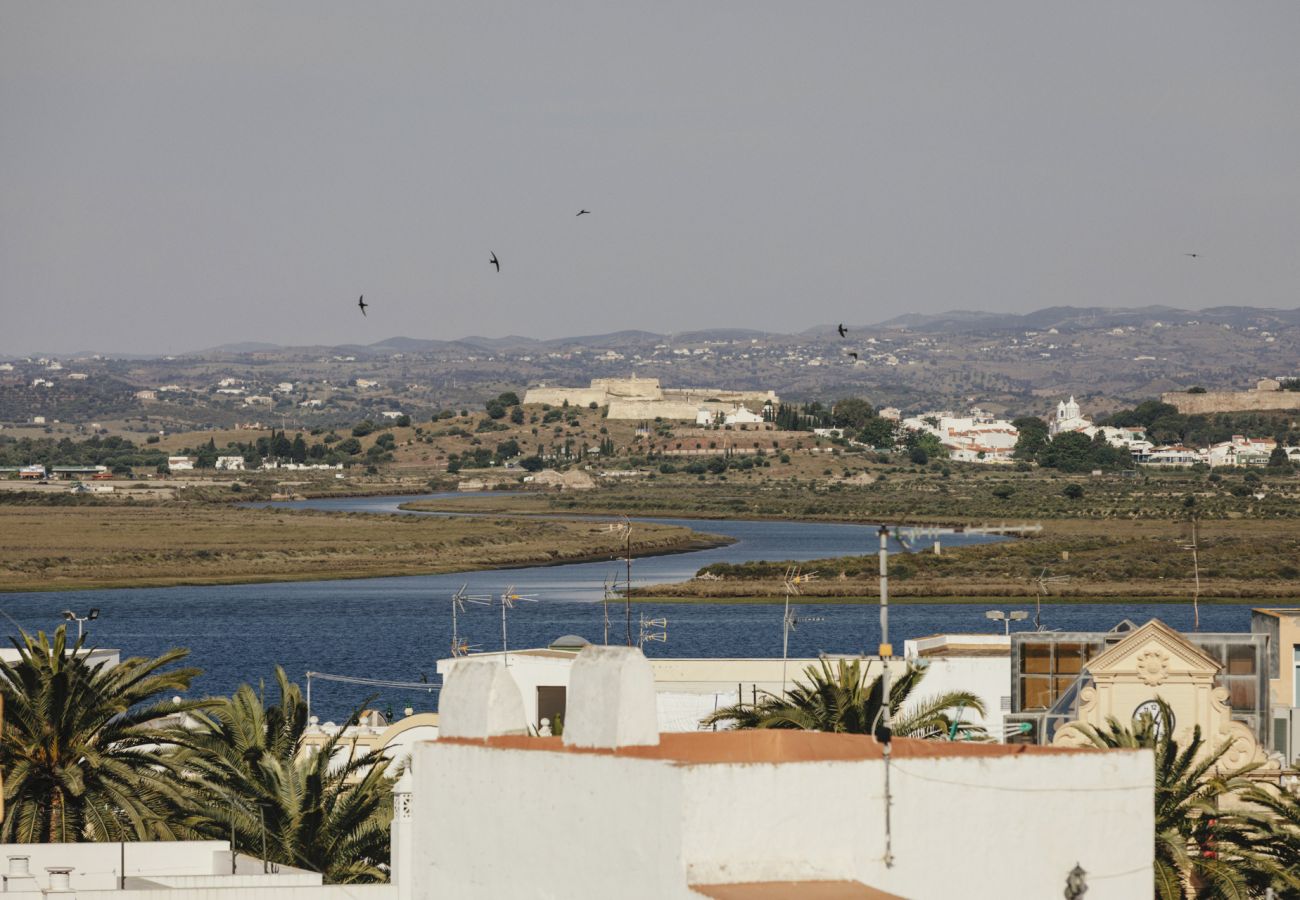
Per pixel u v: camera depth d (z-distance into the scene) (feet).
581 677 203.31
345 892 360.69
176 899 355.15
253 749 497.05
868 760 188.75
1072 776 198.39
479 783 207.62
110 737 511.81
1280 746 501.15
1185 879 387.75
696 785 180.45
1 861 388.98
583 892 191.62
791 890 179.52
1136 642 448.24
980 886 193.57
